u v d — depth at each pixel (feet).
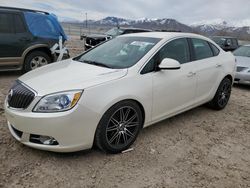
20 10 24.14
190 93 14.99
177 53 14.39
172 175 10.42
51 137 9.96
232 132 14.98
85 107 10.05
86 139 10.39
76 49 54.44
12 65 23.79
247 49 31.71
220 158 12.00
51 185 9.37
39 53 25.29
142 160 11.27
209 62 16.43
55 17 26.58
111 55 13.82
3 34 22.82
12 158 10.70
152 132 14.02
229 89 18.85
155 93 12.56
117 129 11.37
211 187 9.90
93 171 10.28
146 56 12.69
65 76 11.34
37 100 9.96
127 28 52.06
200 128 15.12
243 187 10.05
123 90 11.10
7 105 11.09
